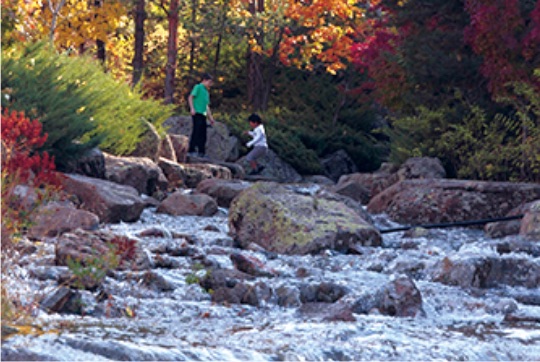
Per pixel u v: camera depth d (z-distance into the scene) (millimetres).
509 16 15578
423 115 18141
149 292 7270
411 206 14523
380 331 5969
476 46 16156
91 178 13375
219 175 20062
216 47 39938
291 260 10094
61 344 4406
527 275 8656
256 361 4703
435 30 17969
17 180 6883
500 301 7426
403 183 15102
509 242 10477
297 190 12406
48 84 14922
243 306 7039
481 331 6223
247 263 8883
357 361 5023
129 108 18875
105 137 14703
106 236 8320
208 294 7453
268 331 5773
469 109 17750
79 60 18562
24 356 4105
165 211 14227
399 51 18562
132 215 12727
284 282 7945
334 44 35469
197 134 23781
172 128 27125
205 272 8211
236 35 36219
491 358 5336
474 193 14227
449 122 17750
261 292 7285
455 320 6742
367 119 35938
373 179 17656
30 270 7316
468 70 17469
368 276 8992
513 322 6738
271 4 39625
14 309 5426
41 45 16609
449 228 13812
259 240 11180
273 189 11664
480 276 8516
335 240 10875
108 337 4922
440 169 17016
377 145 34156
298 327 6004
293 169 29797
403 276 7230
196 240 11016
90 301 6449
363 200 17406
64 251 7871
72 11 30906
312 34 36125
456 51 17750
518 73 15914
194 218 13852
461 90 18219
